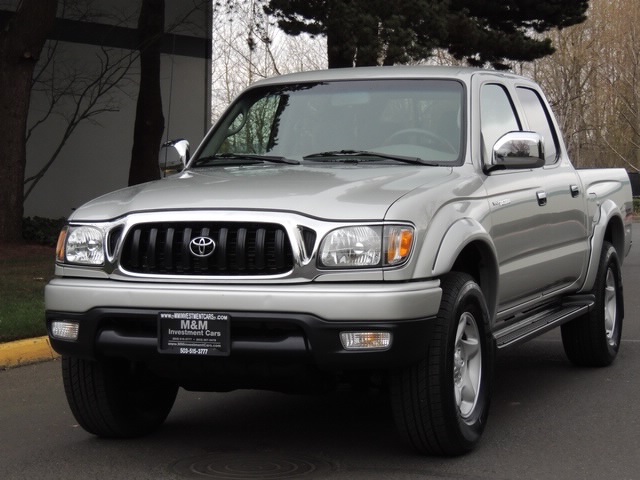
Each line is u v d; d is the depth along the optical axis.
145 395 6.16
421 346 5.06
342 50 18.25
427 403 5.21
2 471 5.36
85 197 21.97
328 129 6.52
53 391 7.56
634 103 54.00
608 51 54.19
